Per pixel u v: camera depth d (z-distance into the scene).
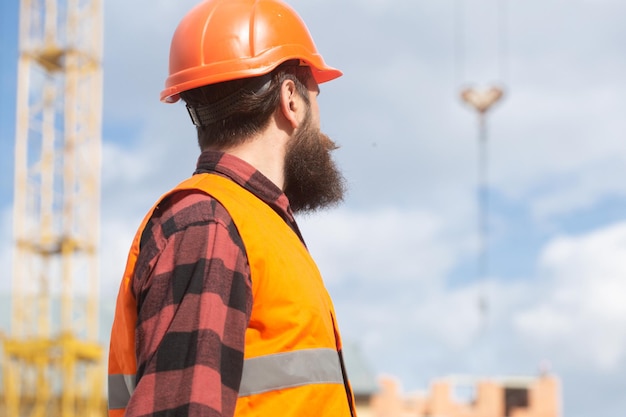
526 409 53.78
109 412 2.26
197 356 1.94
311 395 2.04
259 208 2.26
